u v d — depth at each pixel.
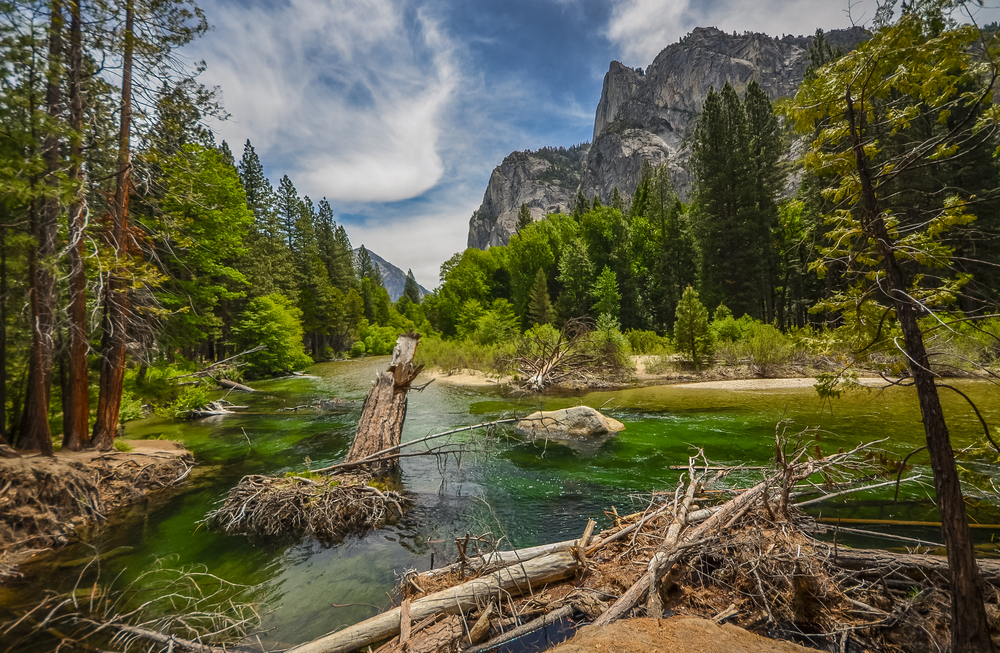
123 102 8.52
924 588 3.74
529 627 3.78
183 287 16.52
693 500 5.84
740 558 4.25
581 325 23.72
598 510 6.86
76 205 7.73
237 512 6.72
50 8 7.32
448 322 57.97
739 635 2.91
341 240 74.88
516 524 6.44
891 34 2.74
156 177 9.47
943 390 15.19
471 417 14.46
